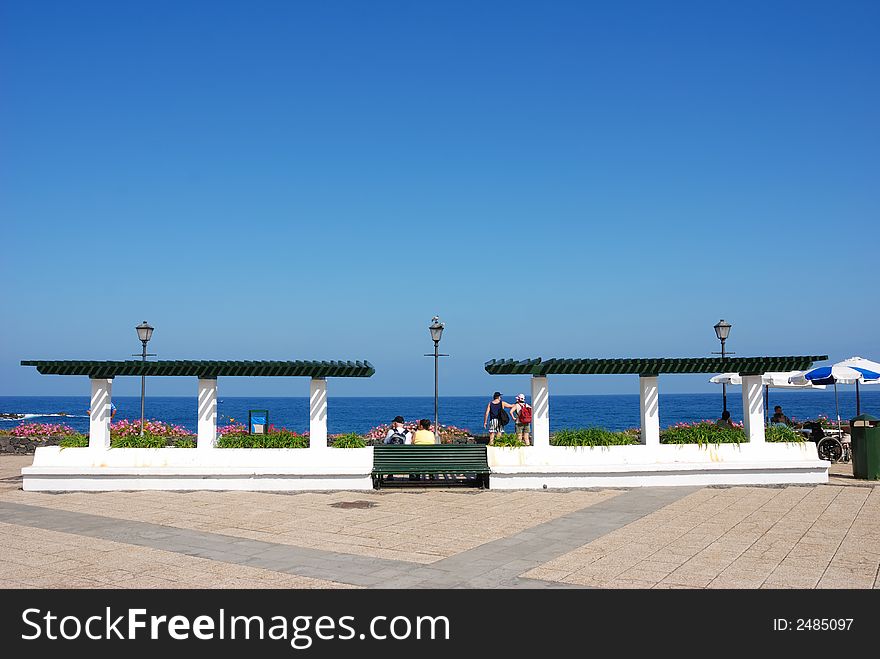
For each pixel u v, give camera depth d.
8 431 25.53
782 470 14.68
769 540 9.64
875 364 19.56
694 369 14.71
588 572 8.04
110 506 12.54
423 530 10.41
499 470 14.30
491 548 9.23
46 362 14.52
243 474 14.20
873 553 8.86
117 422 21.11
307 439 15.35
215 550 9.15
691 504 12.55
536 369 14.69
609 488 14.38
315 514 11.75
